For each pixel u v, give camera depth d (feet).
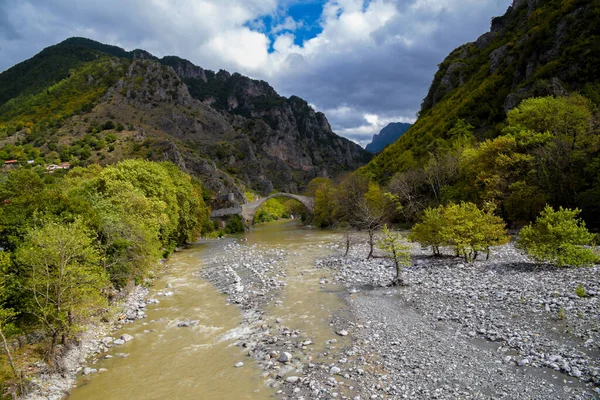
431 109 320.91
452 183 175.32
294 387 38.04
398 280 72.43
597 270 61.72
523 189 116.78
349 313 59.72
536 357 37.68
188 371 44.83
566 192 110.63
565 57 168.25
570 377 33.50
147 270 96.94
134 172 125.70
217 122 650.84
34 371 43.60
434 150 215.72
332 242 158.81
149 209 107.65
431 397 33.27
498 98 214.28
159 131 489.26
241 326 59.57
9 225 57.72
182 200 164.86
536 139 121.80
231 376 42.37
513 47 234.58
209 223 234.38
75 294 49.78
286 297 73.00
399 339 47.24
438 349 42.91
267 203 465.06
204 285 91.30
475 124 220.43
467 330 46.98
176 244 160.97
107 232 73.92
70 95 515.50
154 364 47.50
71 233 49.55
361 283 77.71
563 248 67.31
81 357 50.01
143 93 571.28
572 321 44.09
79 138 386.32
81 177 187.52
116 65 606.96
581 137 113.09
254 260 122.01
